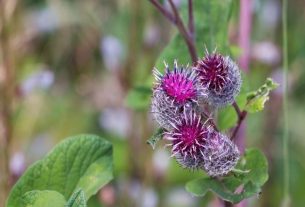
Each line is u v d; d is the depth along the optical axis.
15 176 0.69
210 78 0.43
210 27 0.53
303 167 0.81
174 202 0.77
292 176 0.81
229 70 0.44
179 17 0.51
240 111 0.49
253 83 0.79
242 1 0.65
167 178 0.77
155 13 0.80
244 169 0.46
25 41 0.80
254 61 0.79
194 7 0.54
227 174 0.45
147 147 0.76
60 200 0.44
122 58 0.82
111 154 0.48
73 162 0.47
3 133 0.69
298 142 0.83
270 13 0.83
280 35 0.84
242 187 0.47
